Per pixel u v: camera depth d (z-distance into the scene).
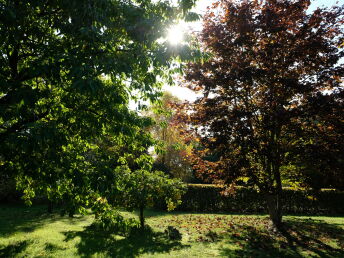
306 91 7.64
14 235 8.07
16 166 4.50
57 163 3.65
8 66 4.42
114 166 5.04
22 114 3.53
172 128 10.35
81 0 3.69
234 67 8.21
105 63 3.75
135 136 5.25
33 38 4.30
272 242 8.05
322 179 8.34
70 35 4.08
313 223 11.34
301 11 8.55
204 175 9.96
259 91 8.65
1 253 5.96
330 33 8.49
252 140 7.64
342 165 7.10
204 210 17.36
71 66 3.45
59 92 4.59
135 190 9.23
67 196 4.67
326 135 7.65
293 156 8.05
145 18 4.18
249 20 8.45
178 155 23.05
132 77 5.00
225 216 13.96
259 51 8.11
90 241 7.61
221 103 8.85
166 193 10.56
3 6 3.16
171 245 7.75
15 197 18.39
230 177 8.17
